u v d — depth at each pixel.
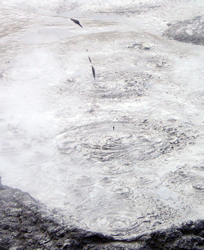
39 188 4.92
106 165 5.59
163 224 4.02
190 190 4.87
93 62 10.36
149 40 12.18
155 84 8.97
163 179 5.16
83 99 8.20
